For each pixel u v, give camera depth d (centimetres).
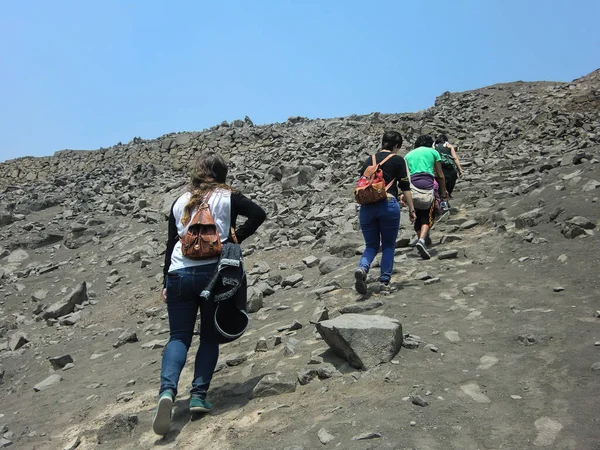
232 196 381
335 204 1080
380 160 546
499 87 2306
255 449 310
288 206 1138
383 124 1803
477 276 552
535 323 421
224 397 395
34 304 931
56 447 389
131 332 662
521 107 1992
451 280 551
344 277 642
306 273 742
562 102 1928
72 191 1553
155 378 492
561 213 659
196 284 363
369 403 332
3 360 696
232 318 382
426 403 322
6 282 1041
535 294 481
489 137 1628
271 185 1336
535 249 594
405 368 370
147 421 388
